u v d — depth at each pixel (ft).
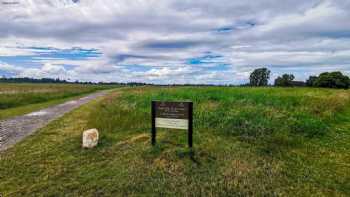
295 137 24.88
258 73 338.75
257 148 21.58
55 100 77.56
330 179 16.30
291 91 86.79
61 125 33.06
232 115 31.83
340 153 21.34
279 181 15.65
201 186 14.82
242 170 16.88
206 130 27.09
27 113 45.78
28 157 20.02
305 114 34.14
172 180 15.56
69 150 21.72
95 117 36.70
